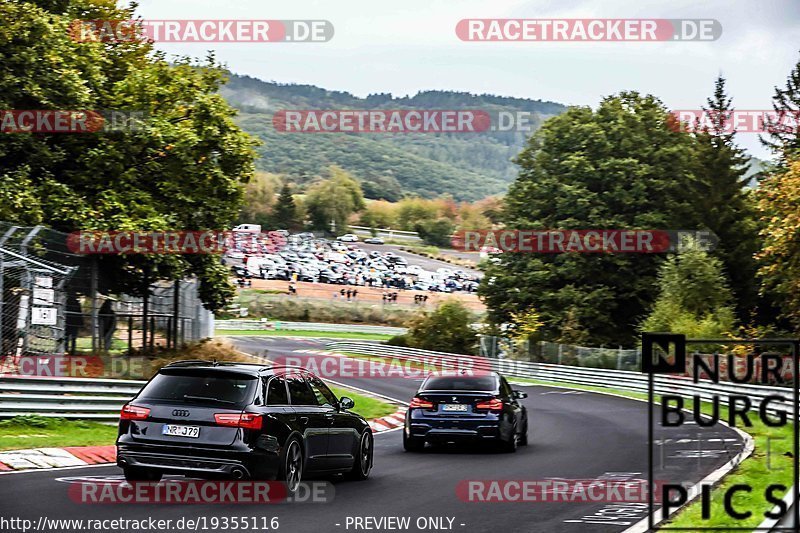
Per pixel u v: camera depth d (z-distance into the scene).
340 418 28.64
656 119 131.38
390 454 38.97
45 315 44.53
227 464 24.22
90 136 56.31
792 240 70.62
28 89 52.94
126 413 25.17
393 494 26.30
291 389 26.94
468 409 39.12
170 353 57.53
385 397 74.19
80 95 54.56
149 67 61.00
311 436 26.69
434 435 39.12
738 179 126.31
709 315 92.06
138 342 59.44
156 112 59.38
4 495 23.58
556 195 128.88
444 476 30.97
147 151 57.91
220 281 63.00
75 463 31.52
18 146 53.56
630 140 129.62
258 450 24.47
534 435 48.22
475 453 39.53
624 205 126.88
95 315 49.81
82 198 54.72
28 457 31.64
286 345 137.88
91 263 49.97
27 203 50.88
